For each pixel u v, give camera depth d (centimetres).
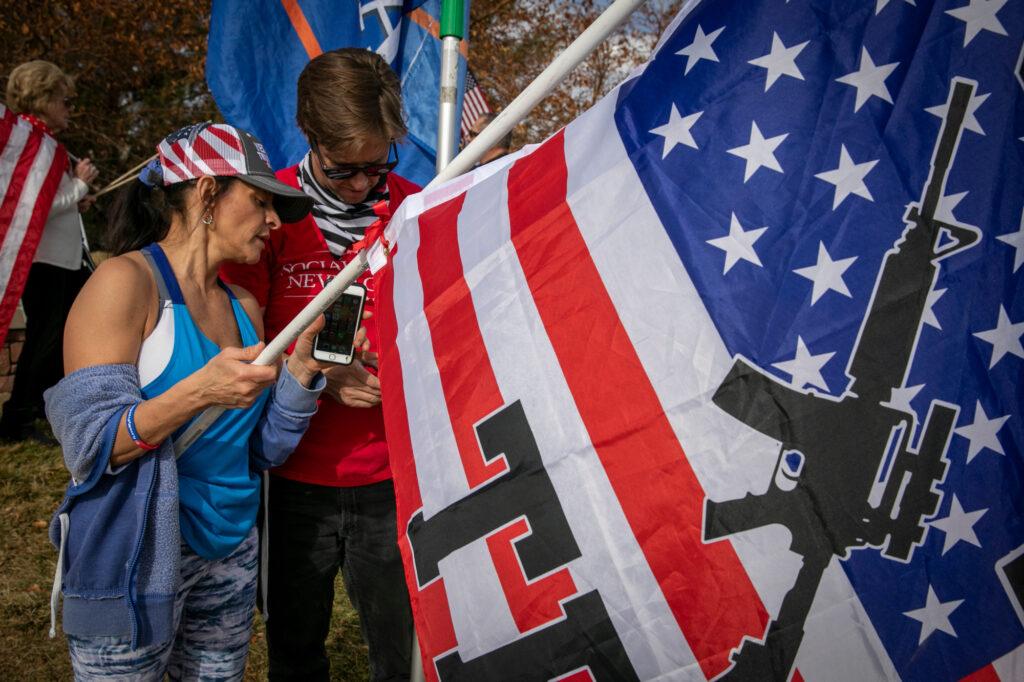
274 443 180
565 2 1241
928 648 99
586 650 115
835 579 101
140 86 1384
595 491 116
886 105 107
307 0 263
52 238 451
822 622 102
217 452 168
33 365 468
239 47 261
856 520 101
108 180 1327
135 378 156
